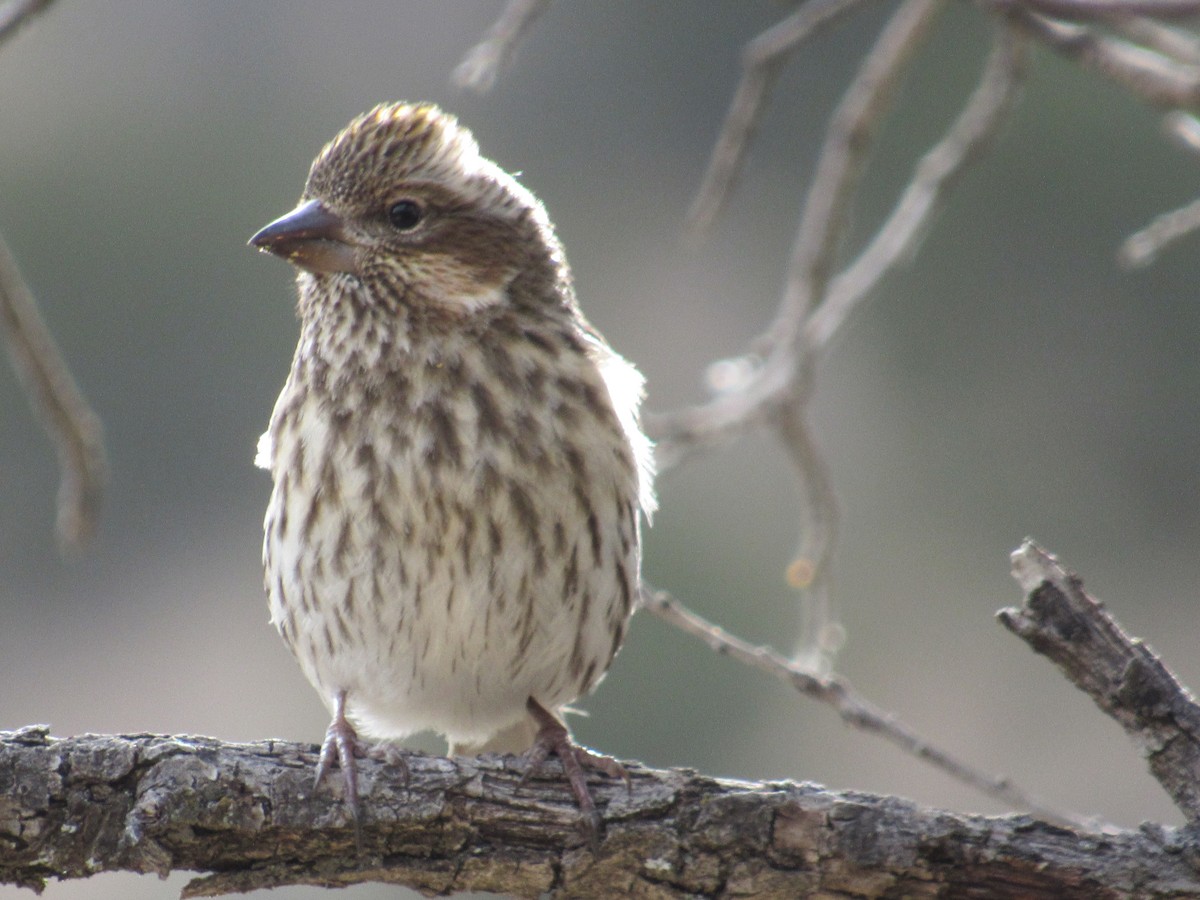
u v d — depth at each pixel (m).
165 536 16.52
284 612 6.73
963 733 15.38
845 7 7.66
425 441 6.32
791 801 5.48
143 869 5.45
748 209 18.06
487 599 6.41
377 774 5.58
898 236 8.12
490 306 6.53
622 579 6.69
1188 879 5.27
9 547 16.59
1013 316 17.22
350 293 6.52
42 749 5.44
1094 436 16.91
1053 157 17.25
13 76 17.59
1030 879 5.34
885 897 5.42
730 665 14.84
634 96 18.34
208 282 17.19
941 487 16.89
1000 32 7.91
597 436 6.52
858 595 16.42
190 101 17.84
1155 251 7.45
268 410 16.92
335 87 18.12
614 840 5.55
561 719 7.19
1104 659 5.37
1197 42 6.79
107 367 16.80
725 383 8.62
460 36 18.33
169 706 16.09
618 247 18.09
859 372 17.17
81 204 17.28
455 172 6.59
